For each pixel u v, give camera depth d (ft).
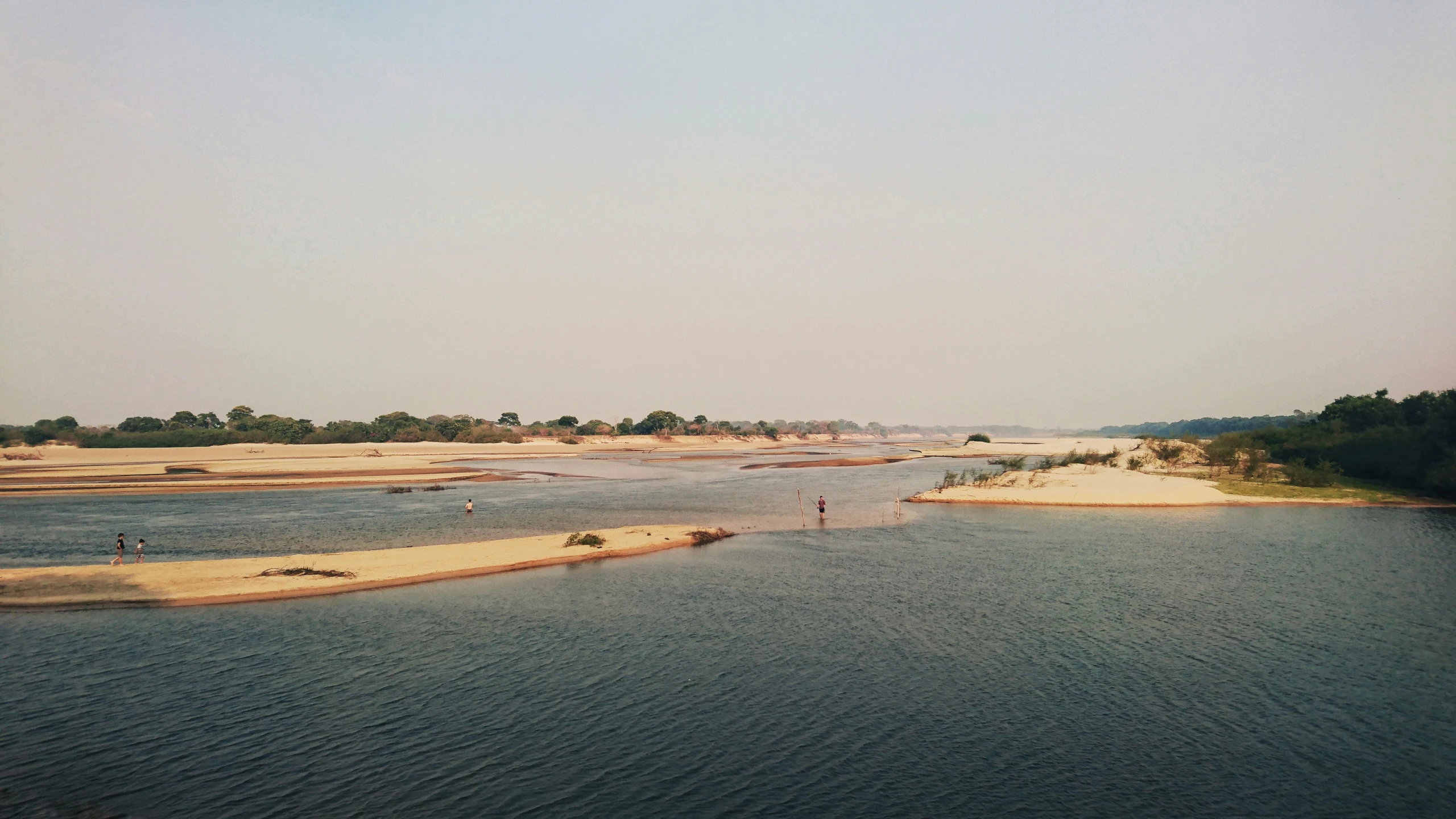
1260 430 421.59
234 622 104.58
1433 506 228.02
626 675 84.84
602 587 125.80
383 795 58.90
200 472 384.47
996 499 239.91
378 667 87.25
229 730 70.38
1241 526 191.01
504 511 230.48
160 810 56.44
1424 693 78.13
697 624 104.06
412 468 424.05
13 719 72.49
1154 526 192.65
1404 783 60.08
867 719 72.74
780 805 57.26
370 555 147.74
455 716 73.67
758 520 208.54
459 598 118.42
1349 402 388.37
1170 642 95.30
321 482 329.72
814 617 107.34
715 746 67.26
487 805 57.31
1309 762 63.72
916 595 119.65
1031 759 64.39
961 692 79.30
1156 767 63.00
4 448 582.76
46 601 114.01
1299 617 105.91
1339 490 252.83
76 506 245.24
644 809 56.70
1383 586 124.88
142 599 115.55
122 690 79.97
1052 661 88.28
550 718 73.15
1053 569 139.13
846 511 226.17
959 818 55.16
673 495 280.92
